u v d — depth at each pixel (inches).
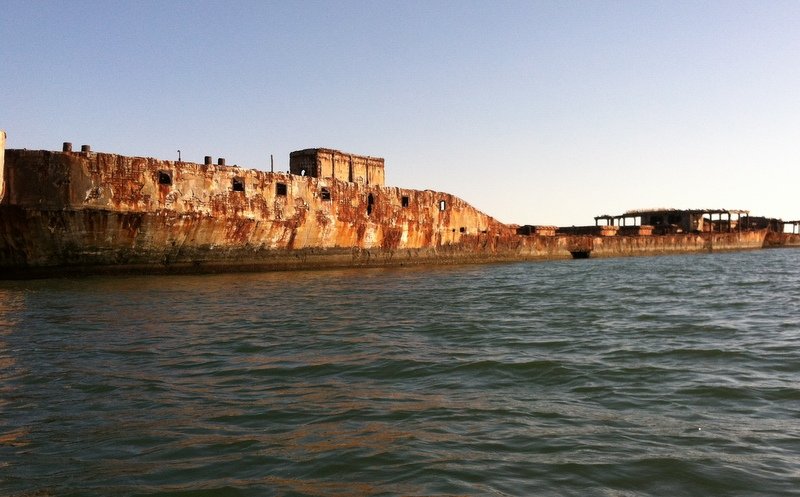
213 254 1194.0
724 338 526.6
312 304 783.7
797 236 3730.3
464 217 1855.3
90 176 1012.5
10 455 255.8
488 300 852.0
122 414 309.0
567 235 2287.2
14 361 431.8
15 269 1016.9
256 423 293.3
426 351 469.1
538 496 214.5
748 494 217.0
